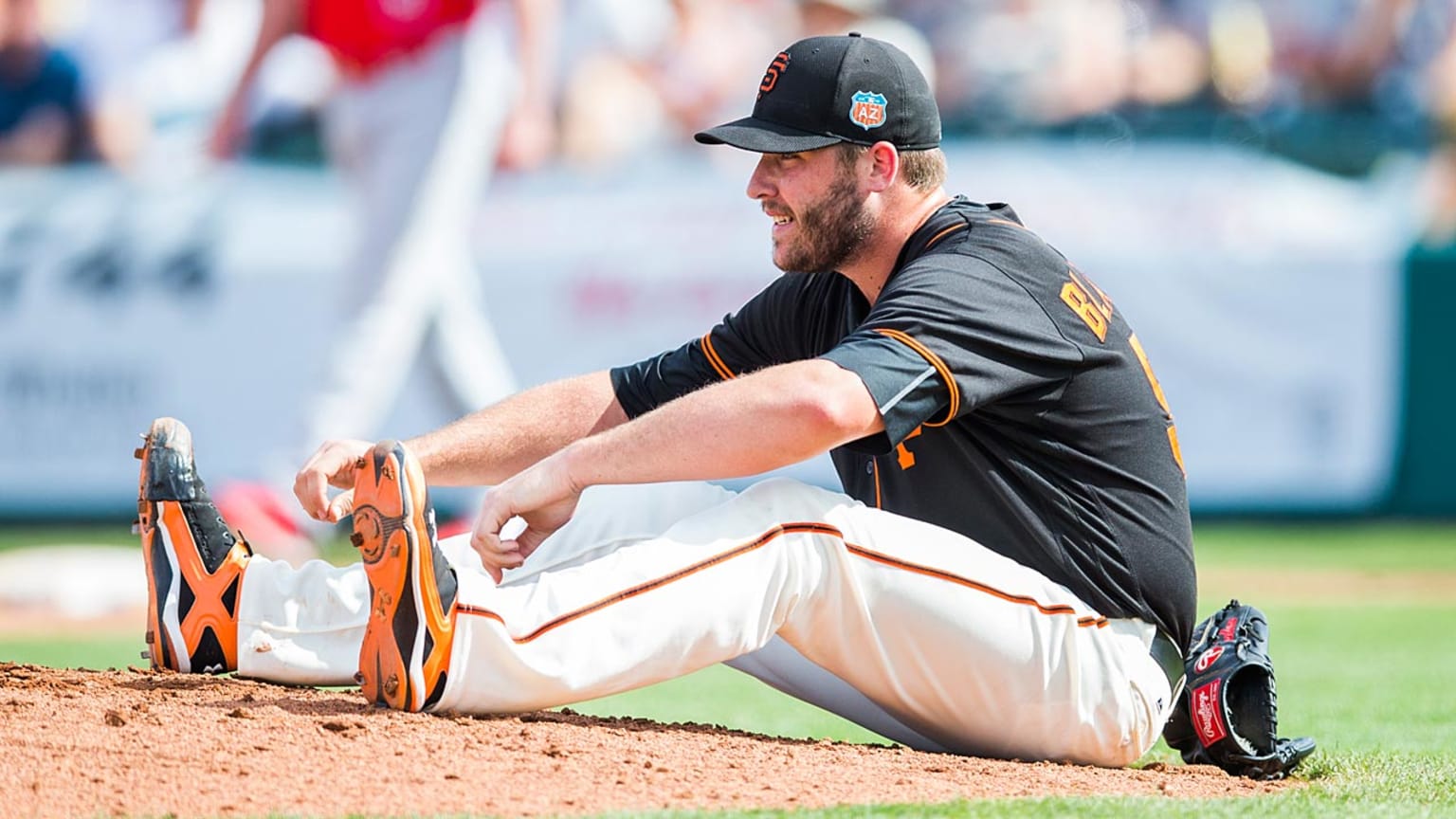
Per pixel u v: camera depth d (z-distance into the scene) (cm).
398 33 3034
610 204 3738
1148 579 947
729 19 3875
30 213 3775
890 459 971
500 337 3709
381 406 3338
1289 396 3725
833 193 971
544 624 852
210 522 996
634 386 1105
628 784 819
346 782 789
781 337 1105
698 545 864
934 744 995
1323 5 3891
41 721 873
